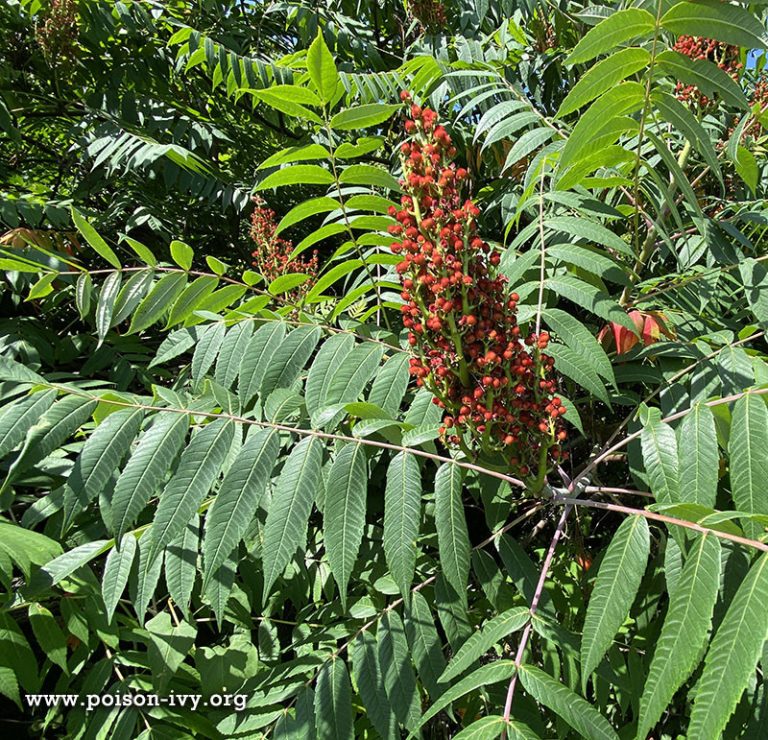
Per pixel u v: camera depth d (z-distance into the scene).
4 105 5.39
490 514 2.48
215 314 2.73
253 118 6.71
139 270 2.61
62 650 2.39
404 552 1.87
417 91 4.00
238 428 2.03
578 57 1.97
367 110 2.22
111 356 3.91
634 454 2.54
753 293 2.53
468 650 1.85
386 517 1.91
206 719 2.48
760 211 3.21
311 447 1.96
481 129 3.13
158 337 4.66
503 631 1.86
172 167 5.00
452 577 1.89
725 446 2.22
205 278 2.66
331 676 2.19
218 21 6.28
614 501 3.24
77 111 6.21
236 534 1.85
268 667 2.73
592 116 2.13
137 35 5.92
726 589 1.90
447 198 1.79
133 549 2.20
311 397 2.34
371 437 2.72
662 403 2.59
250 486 1.90
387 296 3.11
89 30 5.48
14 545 2.16
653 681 1.41
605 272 2.48
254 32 6.51
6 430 1.92
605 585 1.69
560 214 3.01
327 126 2.30
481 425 1.95
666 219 3.53
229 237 6.18
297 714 2.16
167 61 6.26
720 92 2.07
